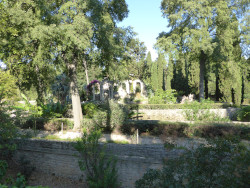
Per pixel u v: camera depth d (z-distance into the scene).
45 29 10.29
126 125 12.99
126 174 8.18
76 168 8.95
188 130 11.33
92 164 8.20
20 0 12.21
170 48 24.39
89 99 31.47
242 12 25.19
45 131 14.35
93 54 12.50
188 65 34.75
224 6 23.36
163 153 7.61
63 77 25.50
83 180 8.77
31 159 9.91
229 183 4.29
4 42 14.75
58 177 9.26
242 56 29.17
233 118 16.39
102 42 12.49
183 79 35.53
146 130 12.56
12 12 11.62
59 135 12.70
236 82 25.16
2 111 8.92
